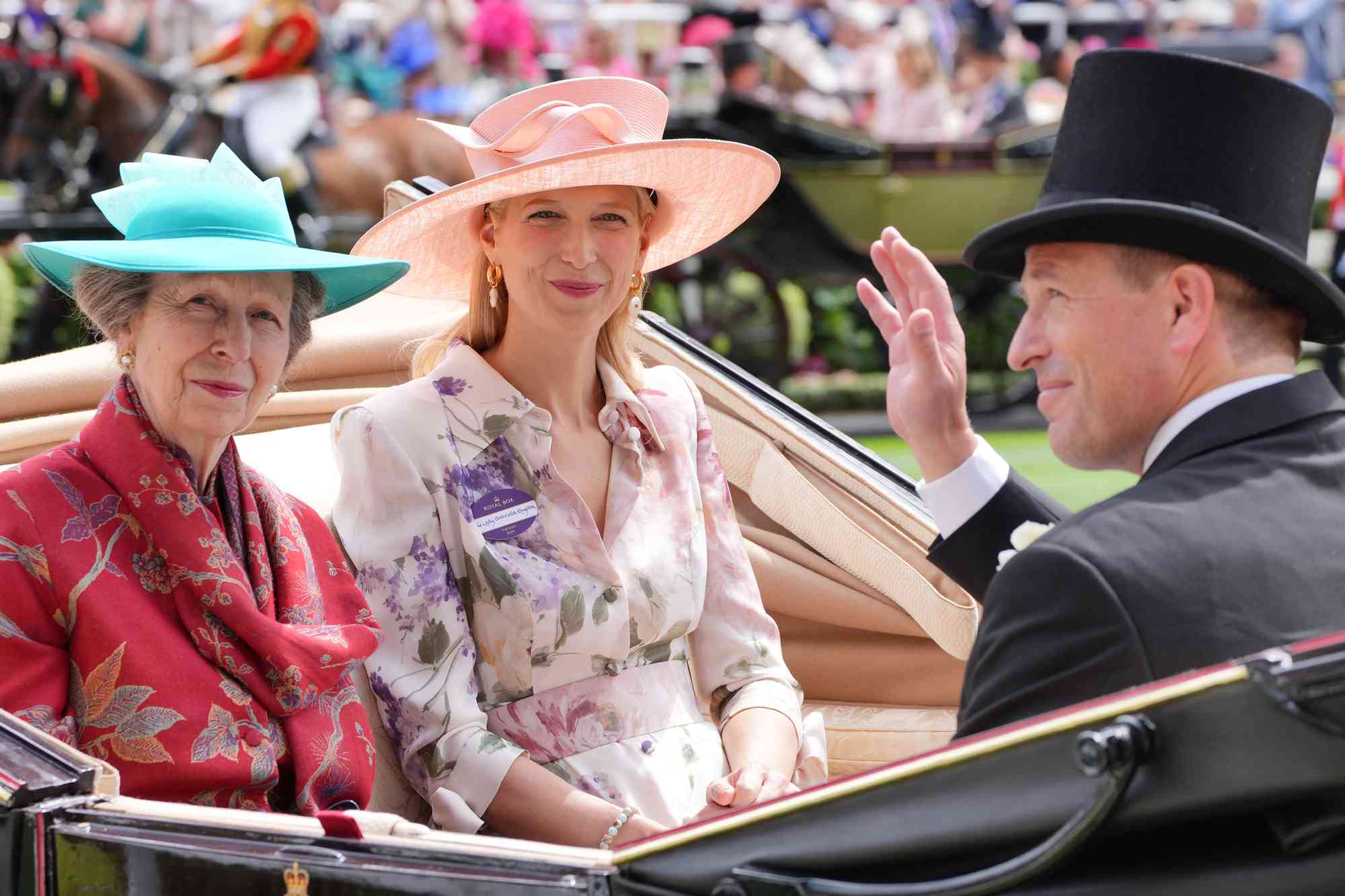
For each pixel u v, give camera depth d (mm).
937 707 5000
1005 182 17094
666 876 2402
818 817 2312
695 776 3992
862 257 17203
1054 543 2537
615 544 4066
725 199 4355
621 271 4059
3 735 2838
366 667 3826
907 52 16984
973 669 2623
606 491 4156
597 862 2449
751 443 5027
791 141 16844
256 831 2623
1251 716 2018
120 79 16234
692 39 17766
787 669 4418
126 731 3141
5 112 16344
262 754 3273
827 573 4961
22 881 2701
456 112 17453
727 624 4301
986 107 17328
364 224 17031
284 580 3500
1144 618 2422
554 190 3957
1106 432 2838
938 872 2268
